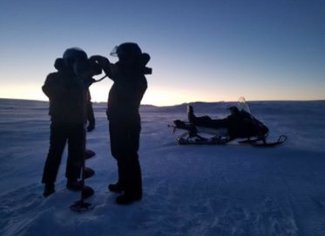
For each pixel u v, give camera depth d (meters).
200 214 3.52
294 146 9.01
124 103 3.52
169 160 6.80
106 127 15.51
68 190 3.91
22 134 12.70
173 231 3.06
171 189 4.42
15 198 4.21
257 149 8.39
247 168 5.96
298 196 4.27
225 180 5.00
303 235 3.06
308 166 6.21
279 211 3.68
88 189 3.84
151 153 7.85
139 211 3.42
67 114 3.87
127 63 3.51
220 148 8.59
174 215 3.45
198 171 5.66
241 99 9.52
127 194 3.57
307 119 25.31
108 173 5.49
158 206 3.68
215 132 9.05
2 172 6.10
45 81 3.88
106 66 3.53
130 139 3.58
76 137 3.95
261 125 8.85
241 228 3.18
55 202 3.63
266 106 47.06
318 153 7.71
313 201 4.08
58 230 2.89
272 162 6.58
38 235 2.82
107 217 3.16
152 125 17.89
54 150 3.92
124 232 2.98
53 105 3.87
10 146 9.52
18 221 3.29
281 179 5.15
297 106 47.09
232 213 3.58
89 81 3.56
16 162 7.04
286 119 25.44
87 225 2.98
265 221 3.37
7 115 29.95
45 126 16.75
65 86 3.82
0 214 3.59
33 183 5.08
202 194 4.25
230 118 8.97
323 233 3.12
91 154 4.17
